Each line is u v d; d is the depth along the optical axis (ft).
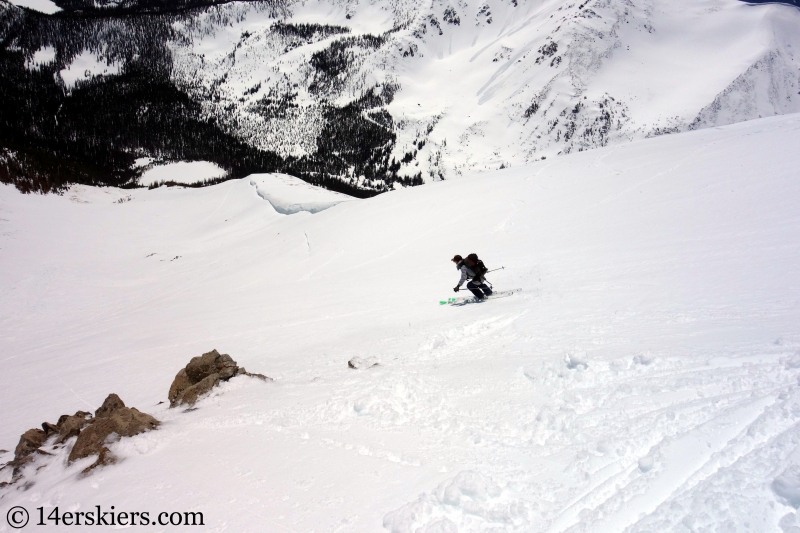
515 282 44.19
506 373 17.52
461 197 113.29
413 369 21.24
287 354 34.86
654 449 9.92
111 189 344.49
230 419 18.07
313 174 654.12
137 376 42.83
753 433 9.53
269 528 9.93
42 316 117.60
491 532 8.66
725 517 7.52
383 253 93.97
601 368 15.39
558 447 11.41
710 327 18.17
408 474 11.31
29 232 196.03
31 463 19.44
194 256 163.94
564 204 82.64
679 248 40.57
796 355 12.82
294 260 112.88
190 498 12.00
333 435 14.69
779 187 51.47
